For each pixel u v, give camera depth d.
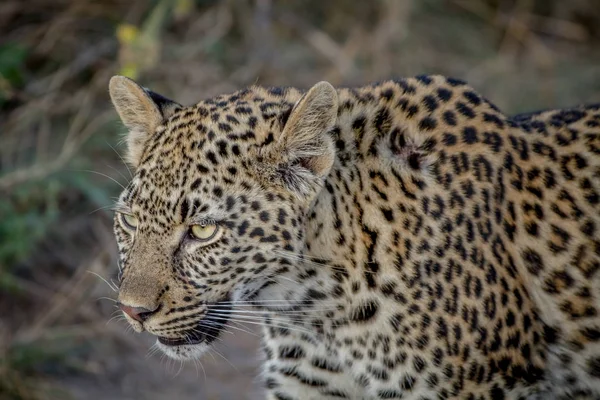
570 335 8.62
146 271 7.83
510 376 8.38
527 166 8.62
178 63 15.77
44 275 13.69
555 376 8.79
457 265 8.13
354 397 8.84
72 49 15.66
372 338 8.26
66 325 12.91
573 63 18.36
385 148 8.25
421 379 8.20
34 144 14.53
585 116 9.02
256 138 7.87
